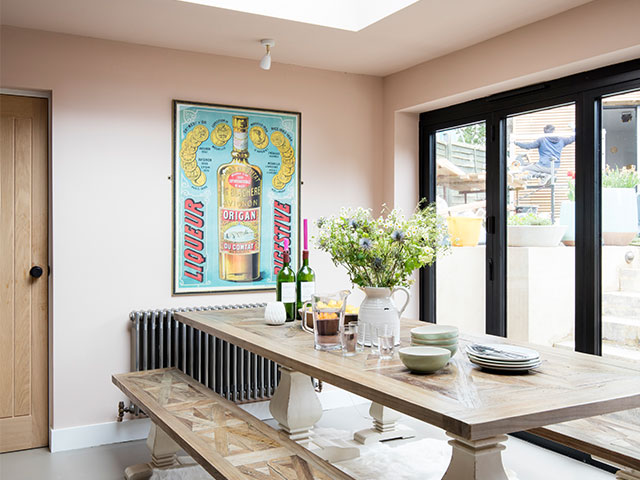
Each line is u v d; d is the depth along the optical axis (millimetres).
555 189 3656
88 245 3707
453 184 4461
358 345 2504
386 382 1896
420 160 4730
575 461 3402
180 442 2328
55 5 3199
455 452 1755
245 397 4070
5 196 3609
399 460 3254
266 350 2434
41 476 3215
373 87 4723
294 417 2975
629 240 3215
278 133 4320
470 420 1502
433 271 4641
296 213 4391
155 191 3908
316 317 2418
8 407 3625
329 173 4539
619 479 2182
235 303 4188
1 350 3607
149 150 3887
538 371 2051
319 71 4492
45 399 3717
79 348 3686
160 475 3047
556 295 3639
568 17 3291
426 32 3654
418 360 1971
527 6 3234
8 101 3611
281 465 2064
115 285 3787
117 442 3768
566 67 3359
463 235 4355
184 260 4000
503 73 3697
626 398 1735
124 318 3812
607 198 3344
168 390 3000
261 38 3764
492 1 3164
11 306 3631
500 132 4027
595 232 3385
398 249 2447
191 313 3457
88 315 3711
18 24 3484
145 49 3877
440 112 4516
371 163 4723
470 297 4281
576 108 3494
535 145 3791
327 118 4527
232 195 4156
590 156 3404
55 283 3619
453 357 2283
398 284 2527
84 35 3686
